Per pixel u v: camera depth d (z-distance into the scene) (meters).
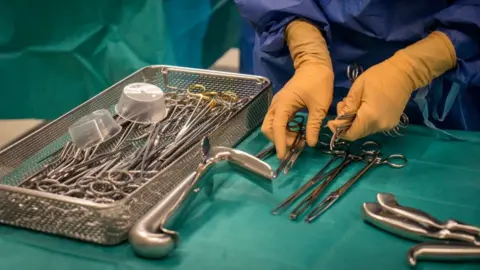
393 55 1.25
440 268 0.90
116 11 1.66
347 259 0.92
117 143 1.18
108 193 0.99
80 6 1.64
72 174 1.07
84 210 0.92
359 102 1.18
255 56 1.48
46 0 1.62
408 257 0.90
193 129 1.21
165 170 1.00
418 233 0.94
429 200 1.07
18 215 0.98
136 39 1.70
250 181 1.12
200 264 0.91
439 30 1.22
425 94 1.25
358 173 1.14
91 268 0.90
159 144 1.16
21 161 1.12
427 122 1.30
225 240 0.96
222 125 1.16
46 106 1.79
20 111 1.80
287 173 1.14
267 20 1.32
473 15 1.18
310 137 1.16
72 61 1.72
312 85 1.20
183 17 1.73
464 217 1.02
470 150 1.23
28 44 1.69
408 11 1.26
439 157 1.21
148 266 0.90
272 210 1.04
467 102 1.38
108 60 1.73
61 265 0.91
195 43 1.82
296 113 1.25
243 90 1.37
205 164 1.06
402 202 1.06
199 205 1.05
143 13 1.66
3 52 1.70
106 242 0.94
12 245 0.96
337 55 1.37
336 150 1.21
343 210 1.04
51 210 0.94
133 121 1.24
